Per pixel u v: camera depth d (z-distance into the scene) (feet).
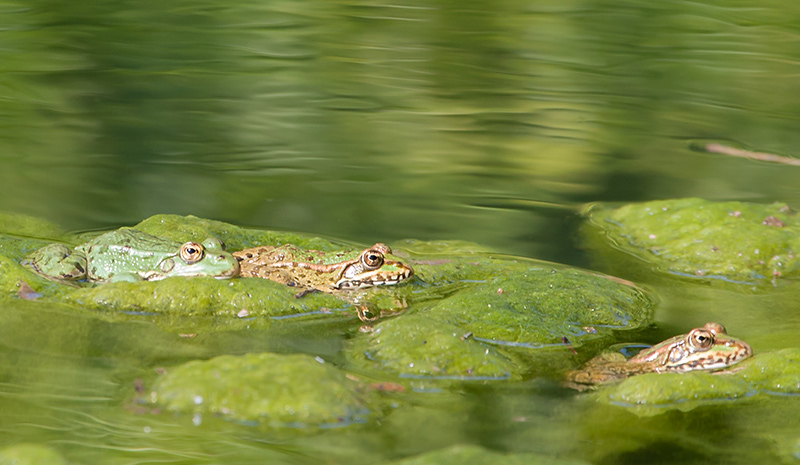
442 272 48.37
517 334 39.42
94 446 27.09
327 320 40.55
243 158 71.20
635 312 43.70
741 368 35.96
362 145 75.97
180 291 40.47
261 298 41.14
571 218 61.11
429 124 81.87
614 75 95.09
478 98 88.22
